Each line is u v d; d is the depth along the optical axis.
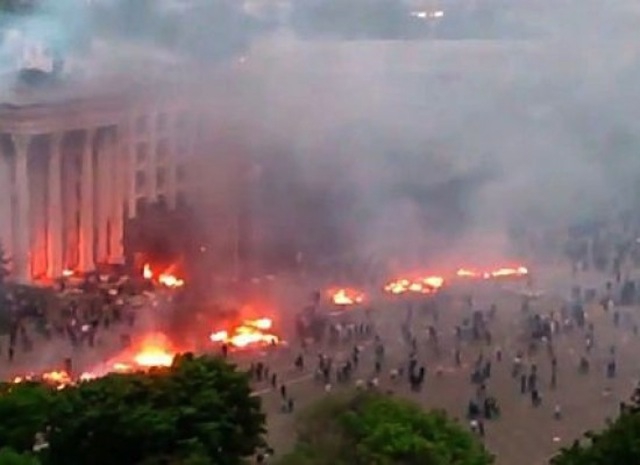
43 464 97.00
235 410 102.06
